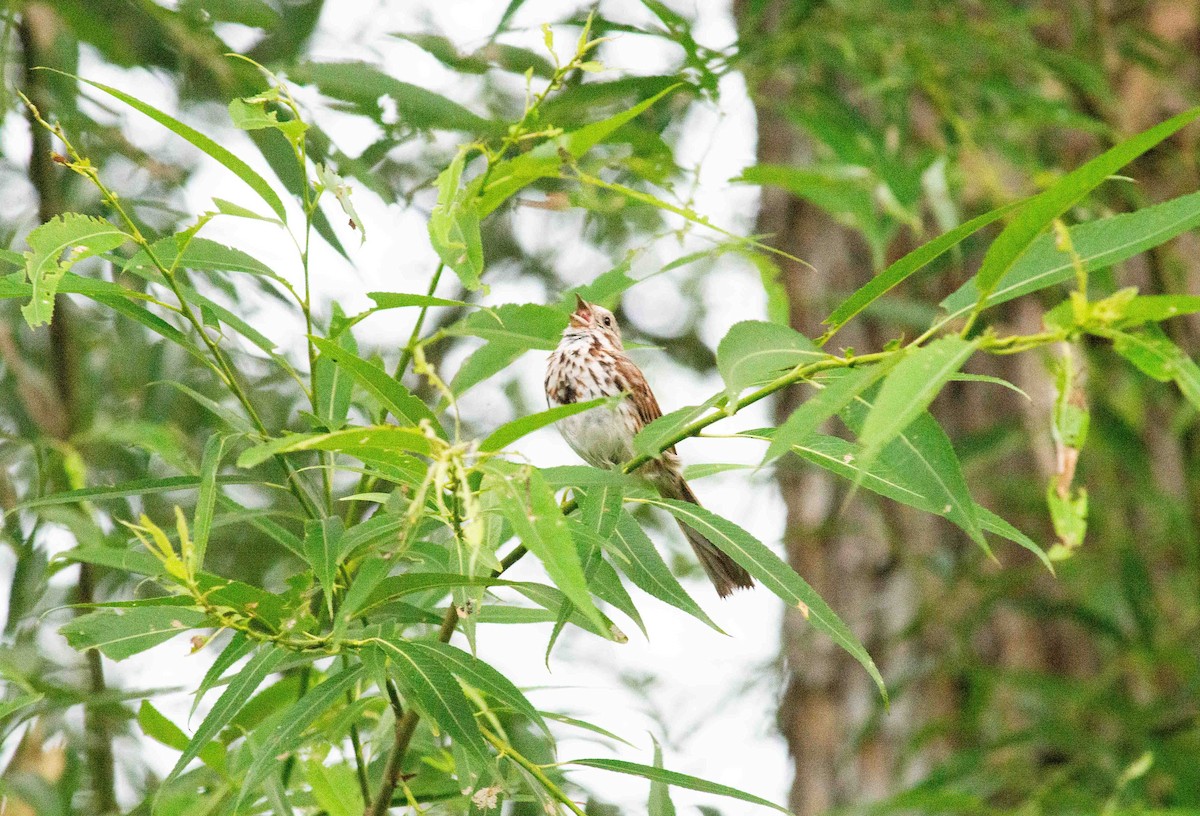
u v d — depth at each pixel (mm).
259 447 4062
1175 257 11773
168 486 5398
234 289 9633
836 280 11891
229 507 5633
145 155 9492
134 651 5191
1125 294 3799
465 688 5680
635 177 9445
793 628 11898
